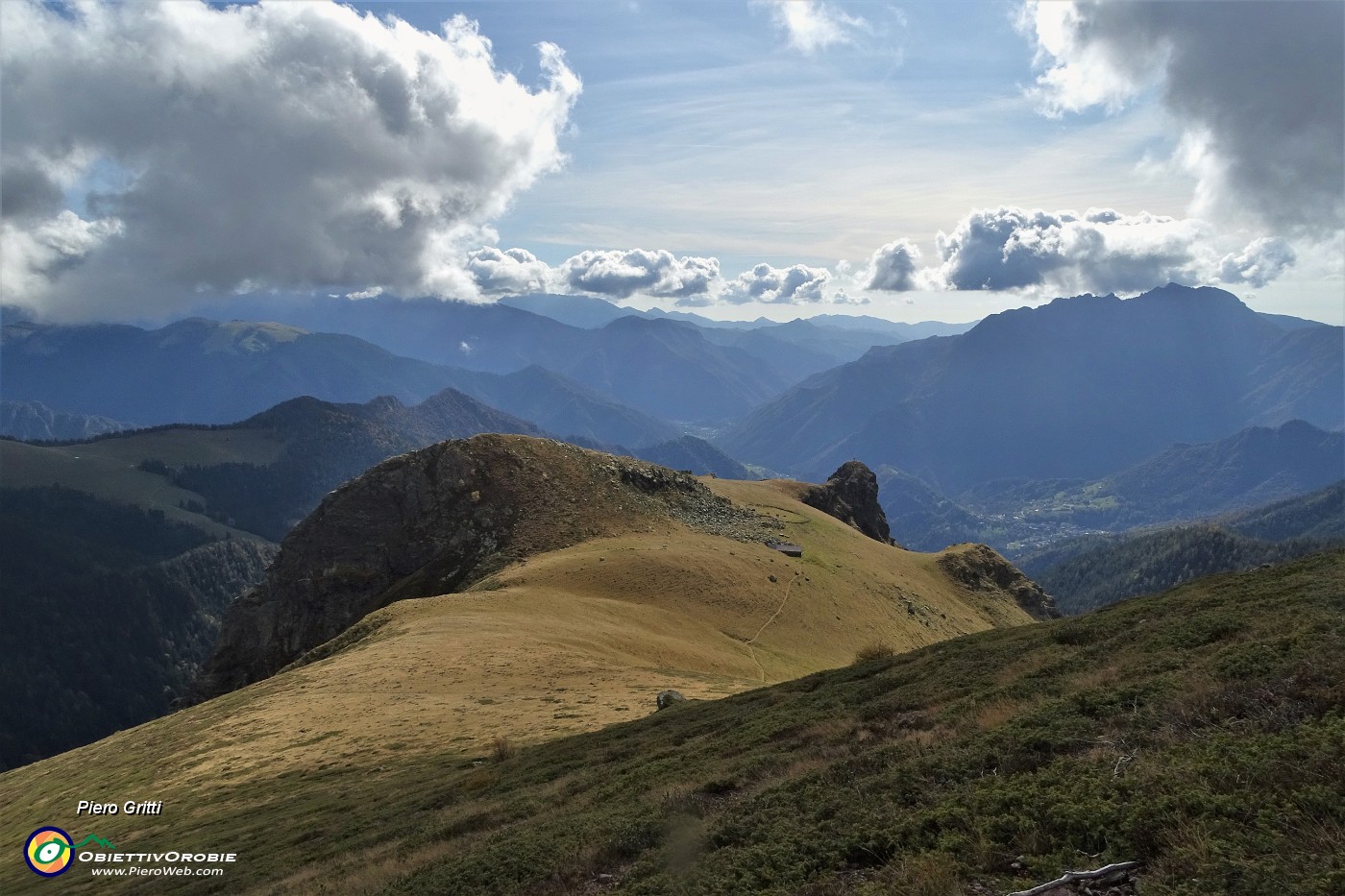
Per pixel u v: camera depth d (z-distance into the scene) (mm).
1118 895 9016
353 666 61094
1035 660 25938
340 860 24141
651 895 13078
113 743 60375
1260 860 8617
